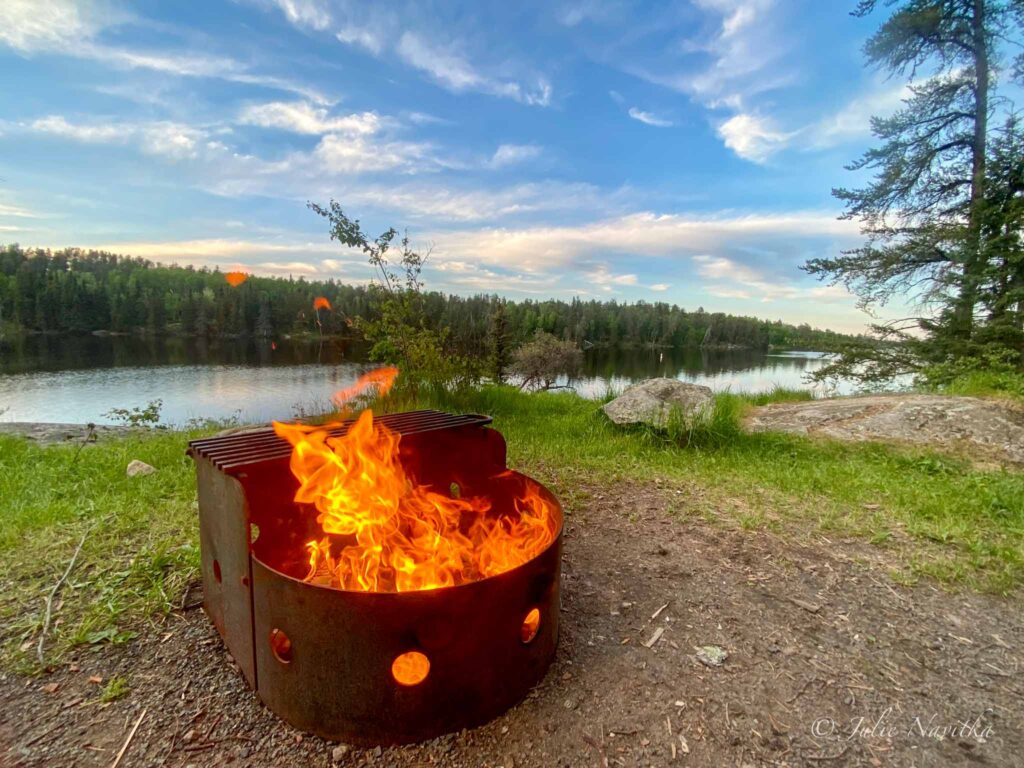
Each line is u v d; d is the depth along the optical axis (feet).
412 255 20.66
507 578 5.02
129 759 4.63
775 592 7.65
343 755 4.75
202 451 6.13
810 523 10.25
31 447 15.96
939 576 8.16
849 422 19.49
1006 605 7.47
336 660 4.71
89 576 7.72
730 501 11.46
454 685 4.91
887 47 34.14
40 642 6.13
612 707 5.33
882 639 6.59
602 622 6.81
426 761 4.70
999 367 27.25
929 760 4.78
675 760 4.72
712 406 17.75
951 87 33.50
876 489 12.41
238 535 5.30
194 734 4.93
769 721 5.19
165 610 6.82
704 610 7.13
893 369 33.81
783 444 16.60
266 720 5.12
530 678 5.51
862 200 36.29
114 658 5.96
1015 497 11.64
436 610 4.68
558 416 20.83
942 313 31.78
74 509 10.12
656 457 15.10
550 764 4.67
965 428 17.67
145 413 22.39
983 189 30.12
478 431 8.27
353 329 22.25
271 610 4.95
